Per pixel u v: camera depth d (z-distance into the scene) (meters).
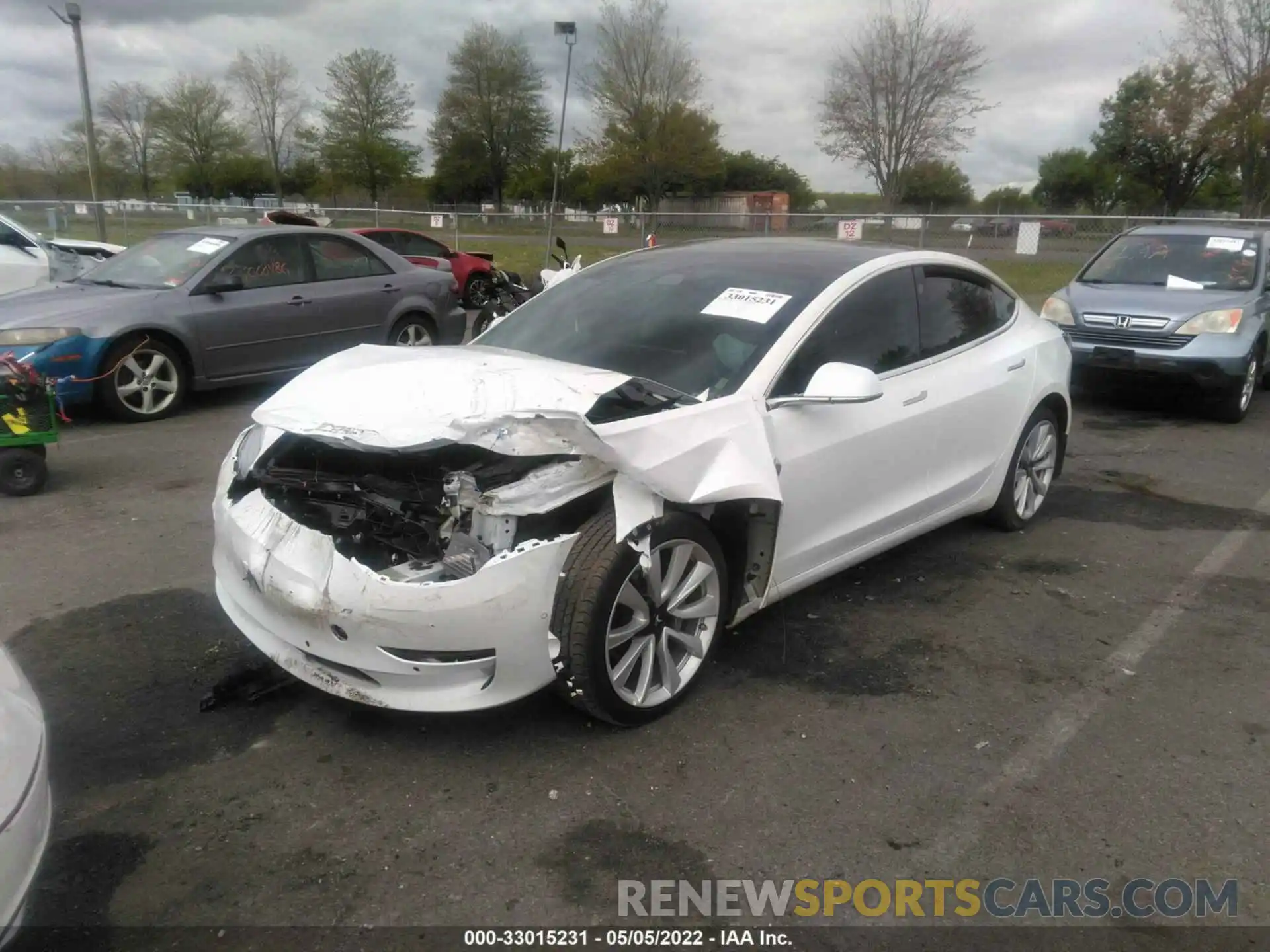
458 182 54.75
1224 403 8.62
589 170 47.44
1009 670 4.01
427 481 3.31
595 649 3.16
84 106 20.19
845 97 33.53
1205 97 29.41
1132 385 8.79
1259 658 4.17
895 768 3.30
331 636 3.08
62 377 7.31
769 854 2.87
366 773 3.18
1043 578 4.98
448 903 2.64
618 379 3.55
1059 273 16.44
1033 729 3.57
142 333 7.73
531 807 3.03
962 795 3.17
